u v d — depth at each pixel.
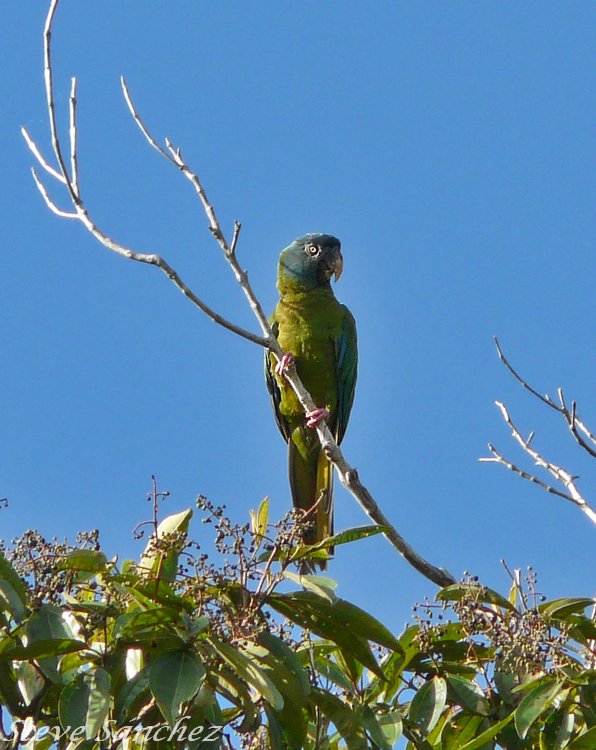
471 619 8.12
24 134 9.70
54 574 7.25
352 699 8.11
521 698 8.13
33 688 7.51
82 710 6.82
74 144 9.48
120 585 7.25
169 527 8.05
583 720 8.09
